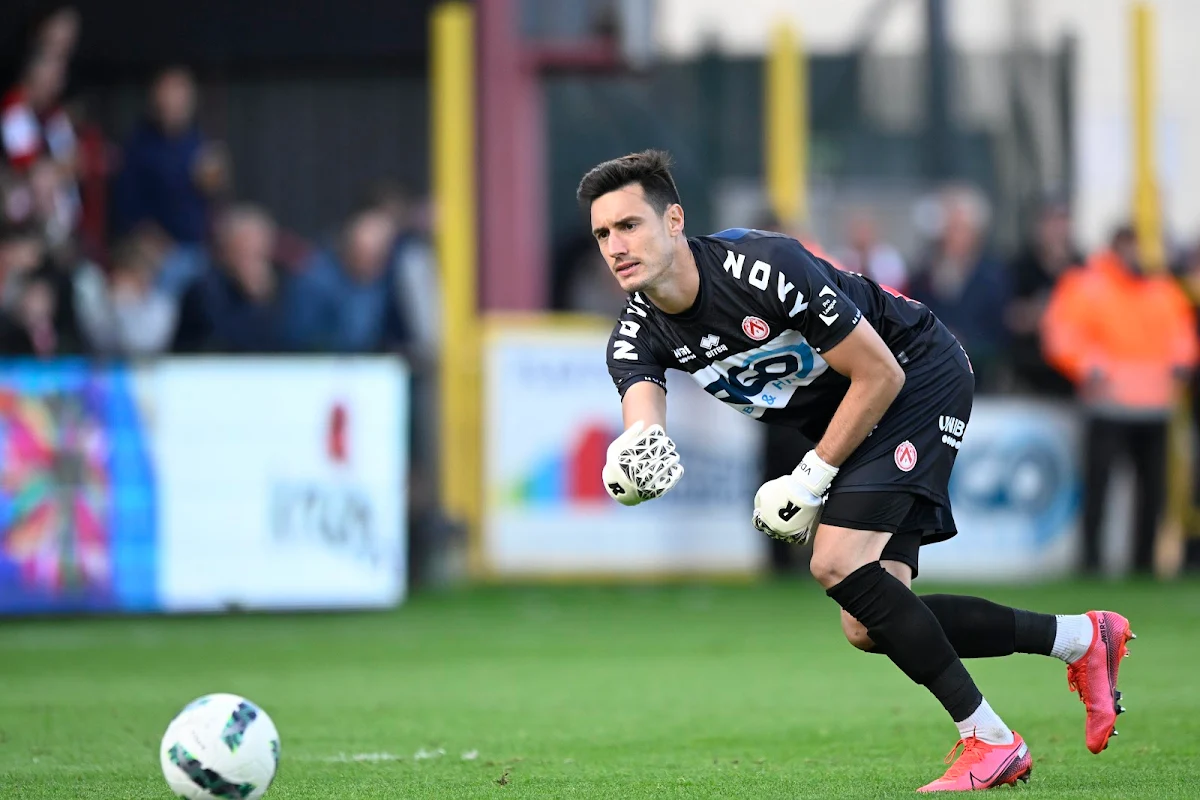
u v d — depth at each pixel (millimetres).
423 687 26703
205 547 37875
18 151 44031
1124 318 43688
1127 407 43812
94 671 29281
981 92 48781
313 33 46062
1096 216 49281
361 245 42750
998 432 44188
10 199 43312
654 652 31312
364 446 38656
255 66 46375
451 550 43031
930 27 48812
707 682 27000
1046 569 44375
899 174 48750
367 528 38625
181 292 42719
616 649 31844
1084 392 43969
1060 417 44531
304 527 38250
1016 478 44250
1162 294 44094
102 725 22672
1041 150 48750
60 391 37250
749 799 16125
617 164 16094
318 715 23500
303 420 38312
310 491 38312
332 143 46625
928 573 44000
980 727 16344
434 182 46219
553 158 48281
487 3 46062
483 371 43406
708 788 16922
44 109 45031
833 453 16375
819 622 36000
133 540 37562
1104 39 49156
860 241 45375
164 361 37812
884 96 48875
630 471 16453
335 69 46312
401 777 18000
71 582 37156
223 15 46156
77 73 45875
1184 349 44312
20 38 45375
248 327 42812
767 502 16516
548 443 43344
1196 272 47438
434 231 44344
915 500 16891
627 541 43375
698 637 33594
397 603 38938
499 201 46312
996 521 44125
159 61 46062
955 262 44875
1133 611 36531
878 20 49125
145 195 45469
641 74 47094
